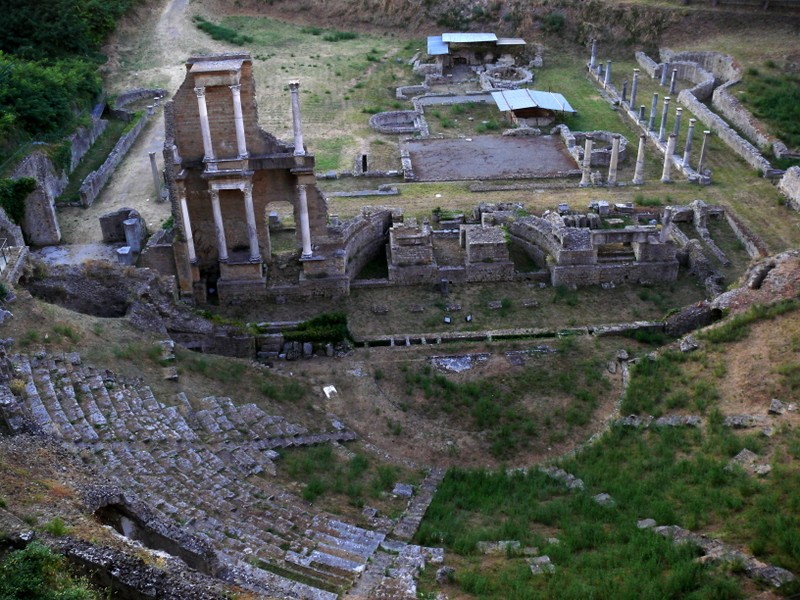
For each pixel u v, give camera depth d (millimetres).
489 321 37375
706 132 53094
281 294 39219
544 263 41531
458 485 25141
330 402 30281
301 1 96250
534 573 19219
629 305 38562
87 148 59625
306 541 20281
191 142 37094
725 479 23719
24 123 53500
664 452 26125
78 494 16906
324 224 39125
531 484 25281
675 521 21875
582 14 85250
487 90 71000
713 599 17562
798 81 66750
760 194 50531
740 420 27000
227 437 25328
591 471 25562
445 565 20031
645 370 31656
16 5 70562
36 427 21219
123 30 85438
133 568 14148
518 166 56594
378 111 67938
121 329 30266
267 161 37406
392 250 40281
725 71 72250
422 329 36812
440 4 90812
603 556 19969
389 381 31938
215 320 33875
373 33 91562
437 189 52219
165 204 51000
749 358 30562
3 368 24031
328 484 24250
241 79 36000
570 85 74562
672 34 80938
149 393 26375
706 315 35062
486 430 29219
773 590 17875
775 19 78438
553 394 31094
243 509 21250
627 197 50156
